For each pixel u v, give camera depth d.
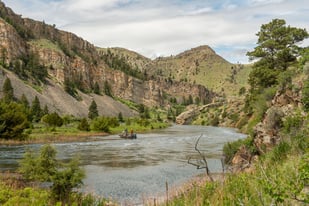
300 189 5.89
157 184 24.00
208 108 180.50
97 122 89.44
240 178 12.95
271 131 22.38
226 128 116.81
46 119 83.44
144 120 128.38
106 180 25.53
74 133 79.19
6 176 22.27
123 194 20.84
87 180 25.59
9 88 132.00
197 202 10.91
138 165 33.66
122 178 26.52
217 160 34.84
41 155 16.34
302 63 17.73
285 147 16.17
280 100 26.77
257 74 51.22
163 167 32.00
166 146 53.34
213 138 67.19
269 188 6.18
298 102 22.72
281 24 49.38
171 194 18.72
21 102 123.56
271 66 50.50
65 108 168.00
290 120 19.31
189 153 43.12
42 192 16.64
